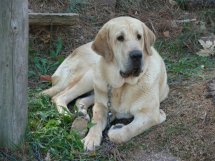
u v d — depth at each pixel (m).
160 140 3.24
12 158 3.04
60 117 3.35
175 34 4.37
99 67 3.35
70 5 4.44
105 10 4.54
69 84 3.68
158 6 4.66
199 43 4.29
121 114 3.37
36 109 3.45
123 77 3.24
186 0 4.66
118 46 3.21
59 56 4.08
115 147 3.18
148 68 3.32
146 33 3.30
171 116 3.43
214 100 3.48
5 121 3.03
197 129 3.30
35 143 3.11
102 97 3.35
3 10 2.87
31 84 3.82
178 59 4.14
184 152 3.18
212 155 3.15
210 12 4.59
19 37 2.92
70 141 3.17
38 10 4.36
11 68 2.95
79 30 4.32
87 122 3.31
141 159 3.13
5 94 2.99
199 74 3.86
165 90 3.57
